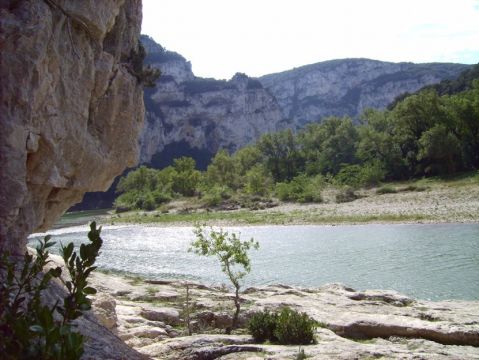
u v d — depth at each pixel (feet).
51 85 33.86
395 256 122.42
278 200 319.47
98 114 42.75
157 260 135.44
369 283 97.35
